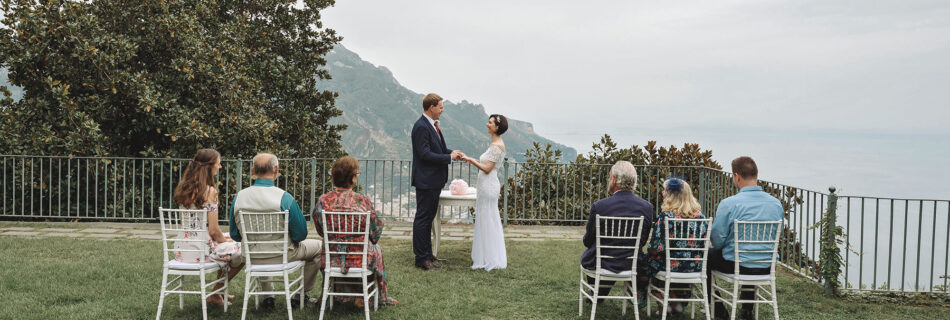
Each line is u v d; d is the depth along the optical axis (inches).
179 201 183.2
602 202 192.5
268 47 614.9
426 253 262.2
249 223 180.7
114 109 443.8
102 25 460.4
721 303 201.5
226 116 474.9
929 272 226.2
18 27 411.5
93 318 185.0
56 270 240.5
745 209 187.0
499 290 231.5
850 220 230.8
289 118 609.0
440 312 199.9
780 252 291.7
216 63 475.8
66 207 430.6
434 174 257.8
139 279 230.5
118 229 356.8
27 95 440.8
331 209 185.8
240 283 228.4
